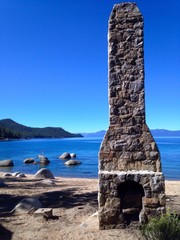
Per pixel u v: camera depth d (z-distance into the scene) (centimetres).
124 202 586
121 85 607
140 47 604
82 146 7125
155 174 572
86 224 626
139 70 603
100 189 585
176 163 2889
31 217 713
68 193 1066
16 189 1153
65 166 2803
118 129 604
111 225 579
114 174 582
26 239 562
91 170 2467
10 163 2928
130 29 607
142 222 567
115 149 600
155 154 589
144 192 574
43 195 1028
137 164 593
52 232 597
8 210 805
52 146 7269
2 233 597
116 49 609
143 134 597
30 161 3228
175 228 468
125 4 612
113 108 607
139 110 601
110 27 612
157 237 466
